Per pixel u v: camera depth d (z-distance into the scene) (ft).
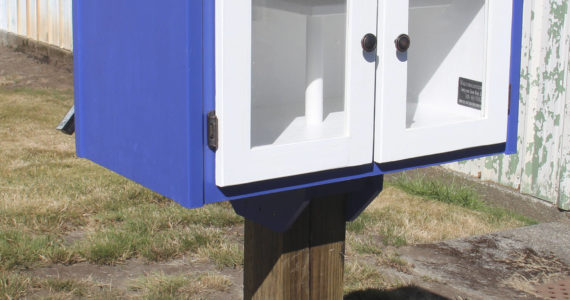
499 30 6.47
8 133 20.97
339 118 5.73
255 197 6.63
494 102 6.56
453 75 6.65
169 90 5.17
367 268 12.45
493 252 13.89
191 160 5.00
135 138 5.74
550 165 16.65
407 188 17.93
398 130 5.91
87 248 12.74
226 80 4.96
